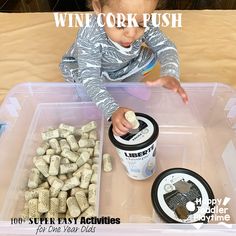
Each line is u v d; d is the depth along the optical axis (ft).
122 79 3.39
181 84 3.00
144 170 2.57
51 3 6.43
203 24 4.35
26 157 2.88
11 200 2.54
